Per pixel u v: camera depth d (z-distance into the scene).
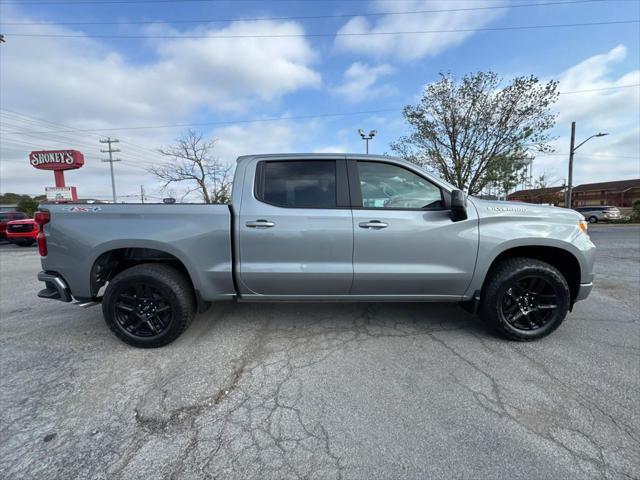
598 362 2.74
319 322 3.63
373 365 2.72
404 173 3.12
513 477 1.66
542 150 15.48
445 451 1.82
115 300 3.02
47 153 19.73
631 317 3.76
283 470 1.71
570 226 3.07
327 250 2.99
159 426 2.05
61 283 3.03
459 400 2.27
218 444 1.90
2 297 5.11
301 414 2.14
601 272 6.25
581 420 2.06
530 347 3.02
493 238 3.00
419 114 16.64
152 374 2.64
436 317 3.74
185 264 2.98
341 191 3.07
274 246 2.99
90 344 3.20
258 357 2.88
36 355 2.98
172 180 29.45
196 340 3.23
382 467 1.72
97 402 2.29
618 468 1.70
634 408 2.17
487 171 16.28
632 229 19.91
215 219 2.97
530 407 2.18
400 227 2.98
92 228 2.97
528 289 3.10
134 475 1.69
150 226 2.96
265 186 3.09
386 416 2.11
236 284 3.08
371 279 3.02
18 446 1.89
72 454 1.83
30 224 15.34
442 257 3.02
